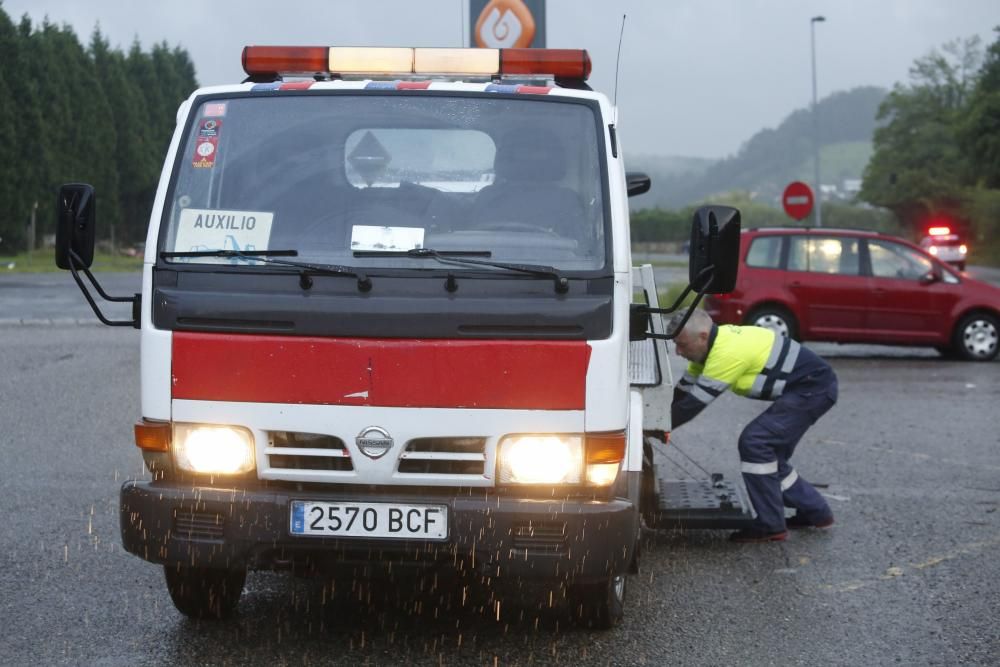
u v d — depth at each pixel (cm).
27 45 7394
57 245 593
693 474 1090
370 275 577
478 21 1783
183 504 573
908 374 1853
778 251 2058
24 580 729
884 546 854
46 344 2012
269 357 575
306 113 636
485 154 620
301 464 581
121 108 8619
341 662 597
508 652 618
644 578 772
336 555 578
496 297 573
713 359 867
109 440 1188
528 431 571
